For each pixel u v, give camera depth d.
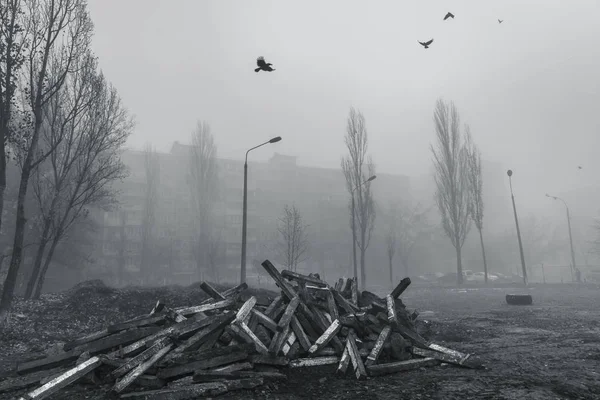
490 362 7.27
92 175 19.56
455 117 41.50
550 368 6.67
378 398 5.19
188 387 5.42
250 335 6.90
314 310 8.30
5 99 12.91
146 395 5.16
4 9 12.73
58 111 17.45
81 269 33.47
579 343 9.06
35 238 28.33
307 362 6.87
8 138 13.62
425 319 14.12
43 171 23.33
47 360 6.55
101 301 14.83
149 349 6.27
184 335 6.90
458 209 40.25
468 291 31.44
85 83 16.78
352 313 8.44
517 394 5.20
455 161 40.56
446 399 5.06
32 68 13.74
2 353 9.38
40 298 15.98
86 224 31.73
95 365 6.02
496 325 12.33
